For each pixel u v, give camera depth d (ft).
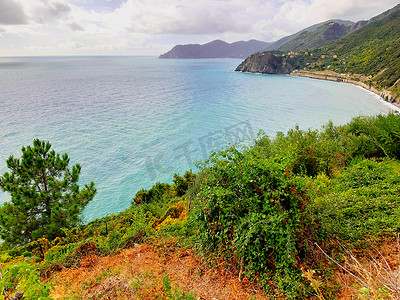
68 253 16.40
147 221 29.25
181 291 11.43
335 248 12.25
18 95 367.66
